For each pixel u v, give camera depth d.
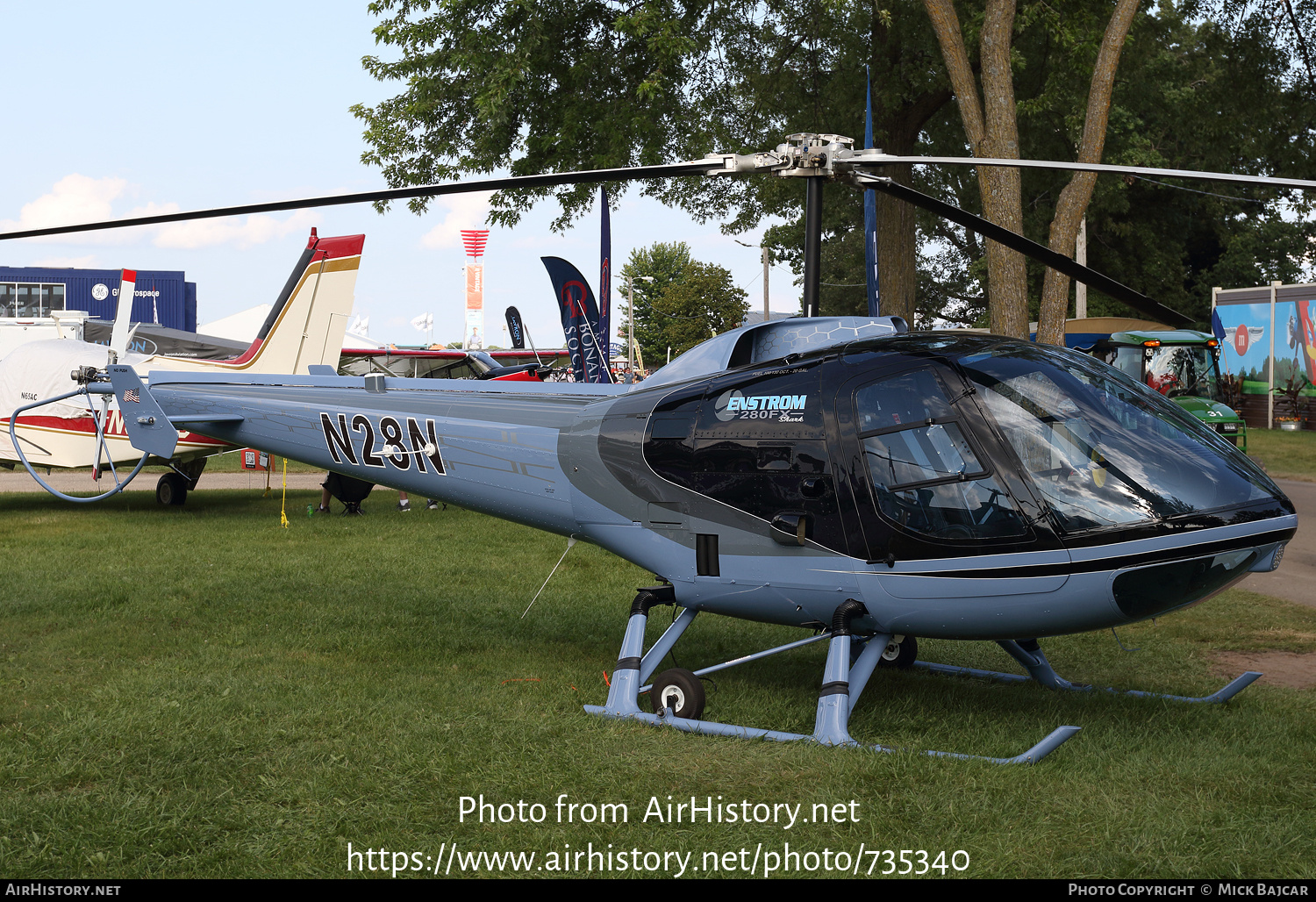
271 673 5.79
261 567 9.37
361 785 4.05
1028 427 4.58
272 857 3.47
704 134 16.75
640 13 14.67
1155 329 28.69
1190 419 4.86
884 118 18.06
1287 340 26.41
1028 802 3.91
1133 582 4.41
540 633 7.07
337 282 14.82
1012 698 5.55
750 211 19.45
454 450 6.27
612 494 5.61
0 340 22.67
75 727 4.67
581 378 10.38
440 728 4.75
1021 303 11.54
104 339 20.27
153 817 3.74
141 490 16.28
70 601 7.60
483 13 15.62
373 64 16.27
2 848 3.49
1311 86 17.89
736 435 5.15
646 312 68.12
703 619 7.64
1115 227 35.34
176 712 4.95
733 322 56.75
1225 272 40.81
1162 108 28.14
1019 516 4.48
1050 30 14.94
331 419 6.84
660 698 5.13
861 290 43.66
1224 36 18.20
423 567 9.52
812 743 4.58
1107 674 6.20
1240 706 5.35
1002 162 4.77
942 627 4.79
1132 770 4.24
